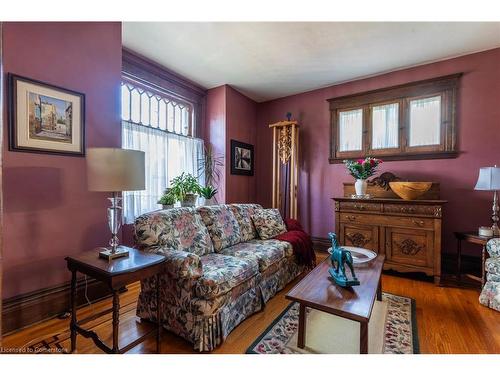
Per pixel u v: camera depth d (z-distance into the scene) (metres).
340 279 1.70
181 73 3.70
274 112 4.73
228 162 4.20
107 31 2.43
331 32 2.66
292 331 1.90
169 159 3.61
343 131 3.99
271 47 2.98
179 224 2.21
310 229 4.33
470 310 2.19
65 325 1.94
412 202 2.87
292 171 4.13
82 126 2.24
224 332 1.75
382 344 1.72
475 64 3.06
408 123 3.46
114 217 1.78
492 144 2.97
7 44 1.82
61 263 2.11
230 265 1.98
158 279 1.65
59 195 2.10
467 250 3.09
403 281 2.88
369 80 3.79
